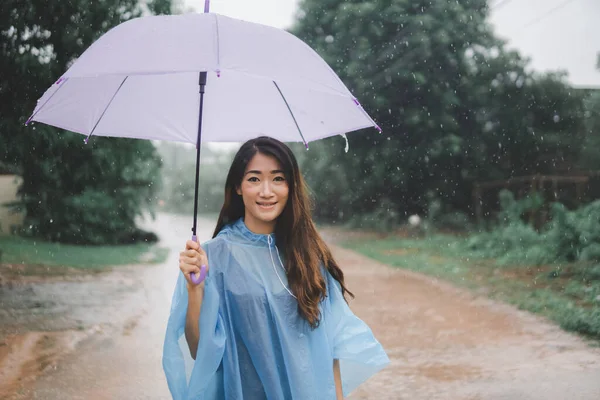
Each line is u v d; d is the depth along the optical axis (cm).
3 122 939
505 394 526
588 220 1312
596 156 2136
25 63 902
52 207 1927
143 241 2306
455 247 1725
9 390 523
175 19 223
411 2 1992
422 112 2147
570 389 534
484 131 2278
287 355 219
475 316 866
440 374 589
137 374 583
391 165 2369
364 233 2572
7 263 1398
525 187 2206
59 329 764
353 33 2012
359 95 2083
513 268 1281
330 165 2977
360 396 530
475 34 2084
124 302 977
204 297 215
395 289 1137
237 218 243
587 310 812
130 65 208
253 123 279
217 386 224
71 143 1055
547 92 2189
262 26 230
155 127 274
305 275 224
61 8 895
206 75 255
